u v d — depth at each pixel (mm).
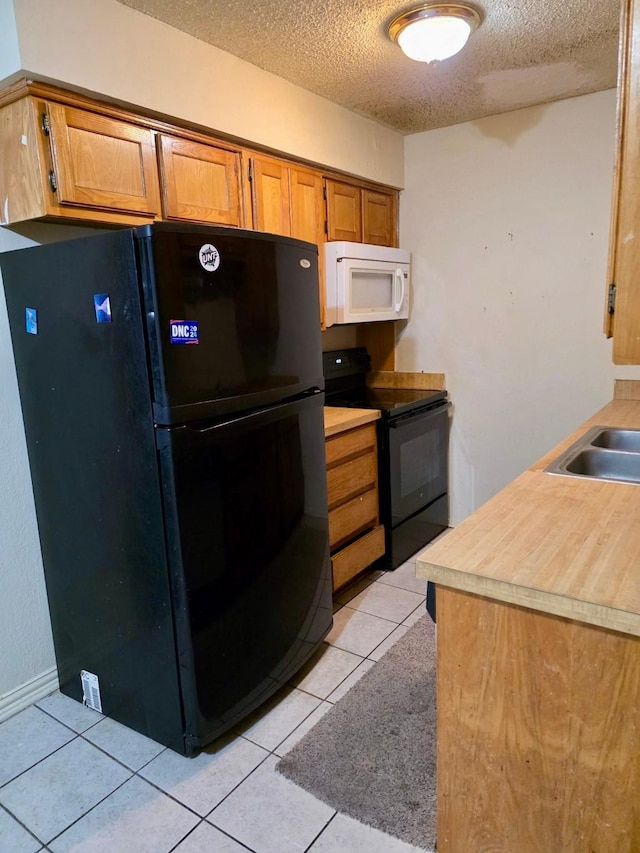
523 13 1889
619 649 855
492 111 2850
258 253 1733
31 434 1892
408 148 3227
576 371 2918
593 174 2723
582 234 2795
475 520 1147
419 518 3109
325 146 2609
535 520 1138
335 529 2512
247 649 1809
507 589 897
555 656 910
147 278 1437
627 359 1015
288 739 1789
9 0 1488
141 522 1623
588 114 2684
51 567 1965
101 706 1922
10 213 1733
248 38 1984
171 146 1953
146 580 1659
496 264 3055
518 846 1016
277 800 1557
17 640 1964
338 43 2043
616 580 882
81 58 1635
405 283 3172
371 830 1452
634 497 1261
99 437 1665
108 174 1765
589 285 2814
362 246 2781
